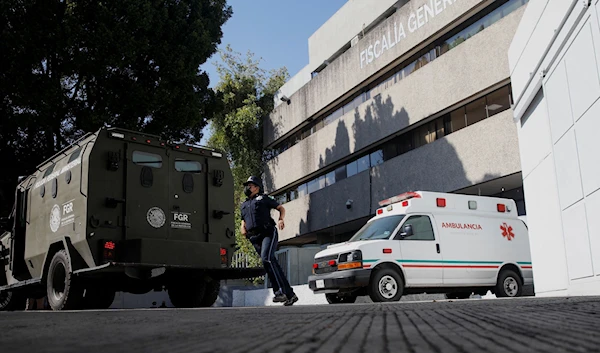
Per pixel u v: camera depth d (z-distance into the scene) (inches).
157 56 741.9
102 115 689.0
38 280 382.3
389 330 81.0
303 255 729.0
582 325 78.8
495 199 454.9
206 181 405.4
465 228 427.8
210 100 851.4
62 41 648.4
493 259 431.8
